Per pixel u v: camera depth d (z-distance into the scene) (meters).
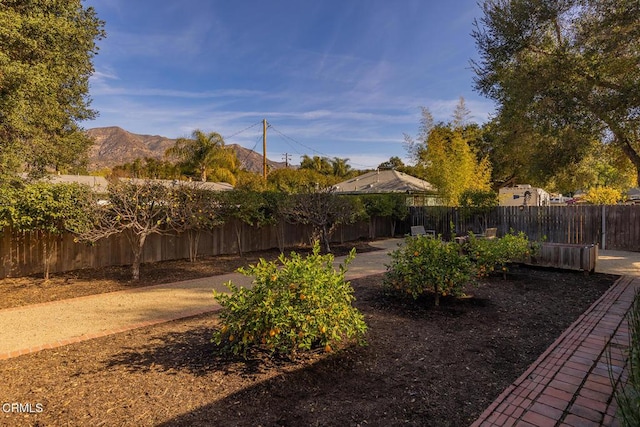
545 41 9.48
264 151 25.30
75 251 8.33
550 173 10.50
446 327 4.27
